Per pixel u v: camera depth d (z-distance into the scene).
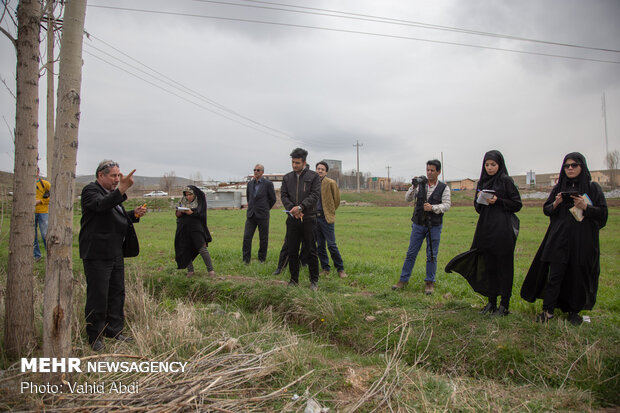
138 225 20.20
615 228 17.39
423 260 9.78
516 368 4.15
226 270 8.05
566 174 4.79
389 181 84.81
